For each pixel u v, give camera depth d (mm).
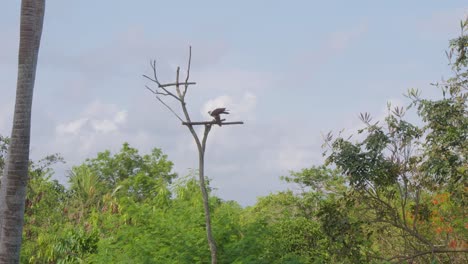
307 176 29156
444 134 19312
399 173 19344
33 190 37375
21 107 17719
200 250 19031
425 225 20906
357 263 19891
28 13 18000
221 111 16750
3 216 17438
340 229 19938
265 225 20562
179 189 23781
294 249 21578
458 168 19094
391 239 21125
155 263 19281
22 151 17656
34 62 18031
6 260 17250
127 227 21812
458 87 19453
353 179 19281
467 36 19406
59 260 28766
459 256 20000
